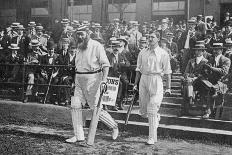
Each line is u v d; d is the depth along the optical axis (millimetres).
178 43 11102
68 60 8953
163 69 6723
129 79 9188
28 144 6582
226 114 7645
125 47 9570
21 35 11961
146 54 6781
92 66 6574
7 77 10312
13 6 16984
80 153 6031
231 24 11984
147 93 6824
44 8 16406
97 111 6477
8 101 8945
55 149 6258
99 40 11805
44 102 8734
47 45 11430
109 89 7637
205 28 10820
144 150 6262
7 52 10797
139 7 16047
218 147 6562
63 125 8078
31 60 9773
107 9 16812
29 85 8953
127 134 7402
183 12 14938
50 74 9320
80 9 16766
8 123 8453
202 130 7043
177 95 8867
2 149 6137
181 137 7109
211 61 8133
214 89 7570
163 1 15414
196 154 6066
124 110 8352
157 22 14031
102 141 6840
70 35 11180
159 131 7305
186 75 8078
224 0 14914
